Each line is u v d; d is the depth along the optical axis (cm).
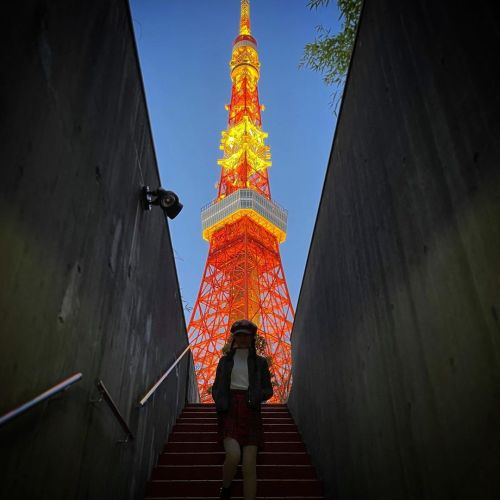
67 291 251
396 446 288
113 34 323
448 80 218
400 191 284
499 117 174
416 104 258
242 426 363
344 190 438
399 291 286
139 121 421
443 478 223
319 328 586
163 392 624
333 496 480
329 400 511
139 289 443
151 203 463
